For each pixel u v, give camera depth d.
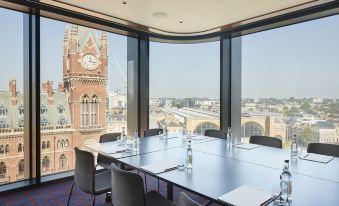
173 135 3.69
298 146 2.75
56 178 3.49
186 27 4.30
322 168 2.00
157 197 2.01
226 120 4.60
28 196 3.00
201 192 1.48
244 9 3.46
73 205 2.77
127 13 3.62
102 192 2.20
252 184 1.62
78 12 3.54
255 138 3.20
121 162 2.19
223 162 2.18
